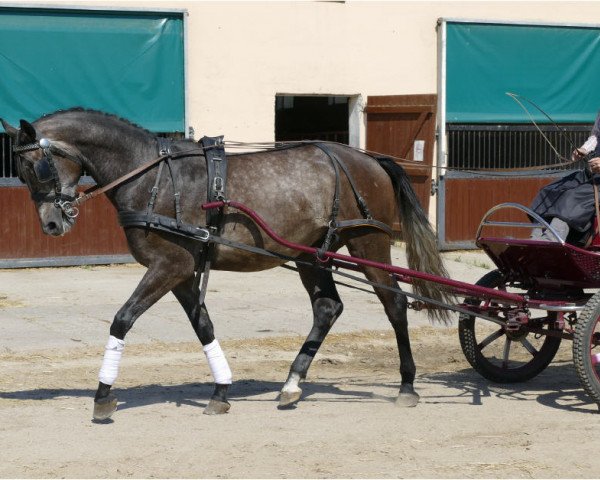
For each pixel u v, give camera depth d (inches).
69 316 456.1
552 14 749.3
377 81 706.2
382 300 313.9
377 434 275.3
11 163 609.3
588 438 272.2
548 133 754.8
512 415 298.2
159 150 286.8
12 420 286.4
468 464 247.8
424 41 716.0
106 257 631.2
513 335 337.7
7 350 384.2
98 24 617.9
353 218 307.7
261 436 272.4
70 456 252.5
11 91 598.9
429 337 429.4
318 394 325.1
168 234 280.8
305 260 313.0
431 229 320.5
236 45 660.1
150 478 235.9
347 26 692.7
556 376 358.9
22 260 611.2
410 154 687.7
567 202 309.0
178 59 642.2
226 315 466.9
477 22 722.8
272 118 676.1
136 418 290.7
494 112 733.9
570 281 313.3
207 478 235.9
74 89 614.5
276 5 669.9
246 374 354.9
